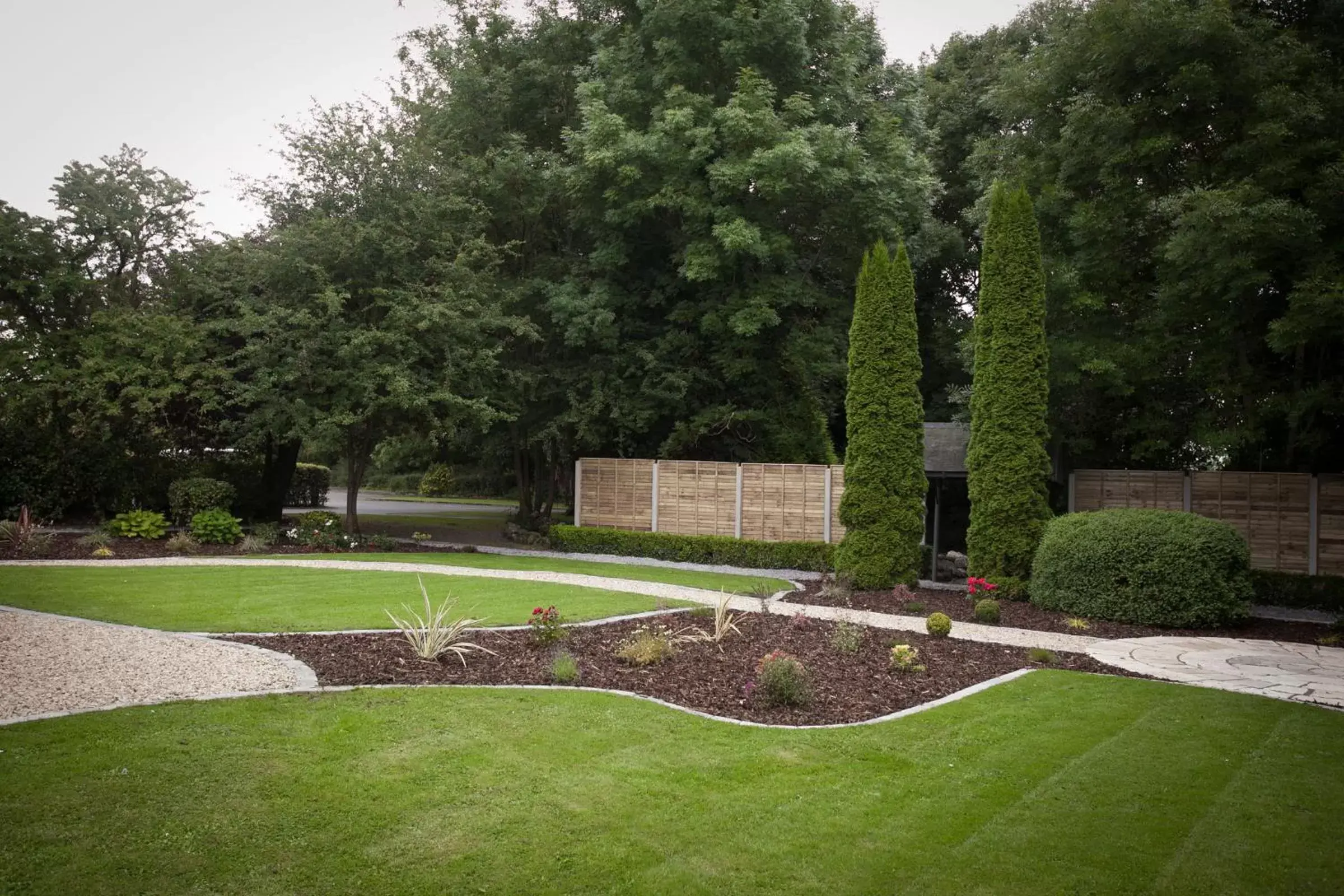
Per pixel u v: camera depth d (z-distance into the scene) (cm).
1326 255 1241
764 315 1858
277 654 803
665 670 790
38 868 382
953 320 2705
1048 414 1612
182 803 455
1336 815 490
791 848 432
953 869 414
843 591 1361
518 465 2469
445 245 1964
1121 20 1399
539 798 481
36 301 1850
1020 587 1351
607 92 1980
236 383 1842
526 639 900
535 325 2064
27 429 1919
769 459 2170
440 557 1794
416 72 2248
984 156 1731
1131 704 734
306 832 428
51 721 576
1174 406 1773
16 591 1125
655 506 2025
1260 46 1357
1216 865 423
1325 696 795
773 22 1833
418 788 487
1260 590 1491
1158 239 1527
